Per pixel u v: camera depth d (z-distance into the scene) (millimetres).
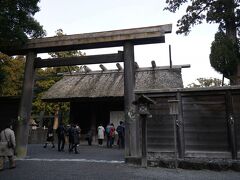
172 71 21078
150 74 21094
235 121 9195
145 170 8430
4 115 12188
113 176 7492
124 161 10031
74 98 19812
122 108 21047
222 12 14500
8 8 10609
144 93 10156
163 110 9898
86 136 19953
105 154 13133
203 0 15734
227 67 13727
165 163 8883
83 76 23109
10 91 27578
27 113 11734
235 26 14828
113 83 20656
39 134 22359
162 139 9719
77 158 11359
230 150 9094
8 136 8812
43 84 29156
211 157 9195
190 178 7324
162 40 11047
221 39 14164
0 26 10188
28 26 11539
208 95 9617
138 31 10969
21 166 9133
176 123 9602
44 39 11984
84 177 7352
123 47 11297
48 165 9266
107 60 11500
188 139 9516
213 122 9430
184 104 9766
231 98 9359
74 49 12148
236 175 7758
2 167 8555
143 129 9180
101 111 21438
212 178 7348
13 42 11312
